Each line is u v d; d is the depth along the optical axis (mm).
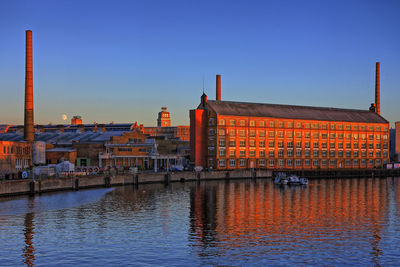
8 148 128875
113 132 196250
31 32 155125
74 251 58531
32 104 155250
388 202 106188
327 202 105500
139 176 146125
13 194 102438
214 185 149125
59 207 90750
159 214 85688
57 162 167875
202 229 72250
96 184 130500
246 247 61312
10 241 63125
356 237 67312
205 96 195375
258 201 106375
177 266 53219
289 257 57000
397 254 58469
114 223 76188
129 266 52875
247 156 192250
